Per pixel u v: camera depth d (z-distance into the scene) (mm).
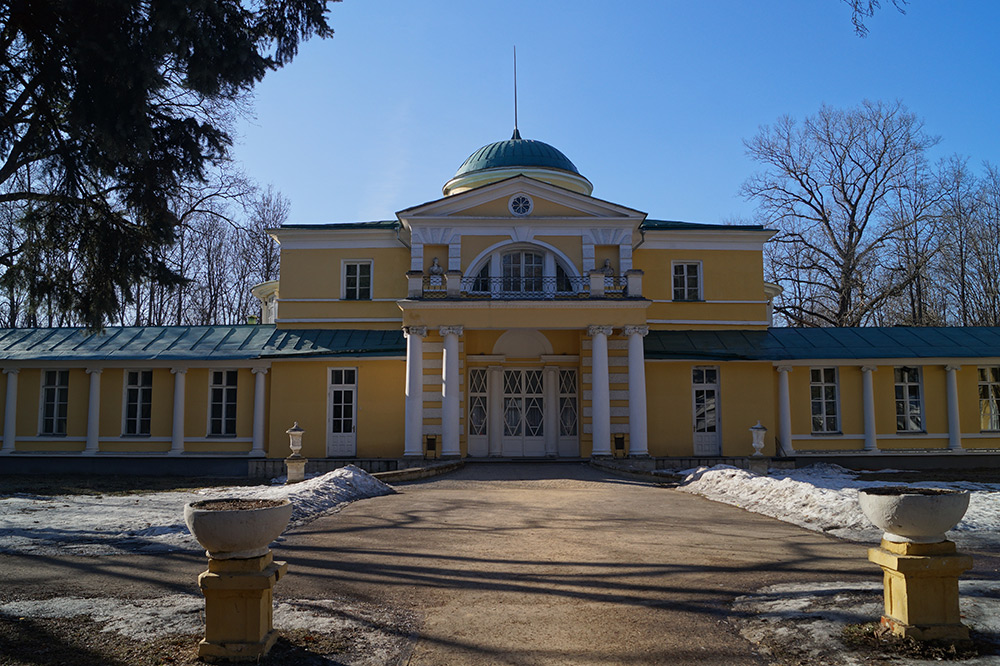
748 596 7980
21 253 15836
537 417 27547
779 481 15422
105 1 11641
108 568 9164
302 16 13891
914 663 5898
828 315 48438
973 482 20297
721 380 27094
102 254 14766
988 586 8102
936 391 27281
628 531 11945
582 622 7180
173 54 12352
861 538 11188
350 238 28844
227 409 26875
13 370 26969
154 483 22406
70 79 12539
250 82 13289
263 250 49531
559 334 27656
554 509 14398
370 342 27391
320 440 26094
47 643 6301
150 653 6055
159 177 13930
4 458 26625
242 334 28172
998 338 28172
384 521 12820
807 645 6379
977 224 43562
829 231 45906
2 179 13664
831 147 45906
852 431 27047
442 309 24531
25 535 11242
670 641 6645
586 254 26469
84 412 26938
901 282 44844
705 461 24797
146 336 28219
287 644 6316
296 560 9688
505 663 6125
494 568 9328
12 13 11969
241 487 19953
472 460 25391
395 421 26266
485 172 31281
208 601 5965
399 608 7594
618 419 25672
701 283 29062
